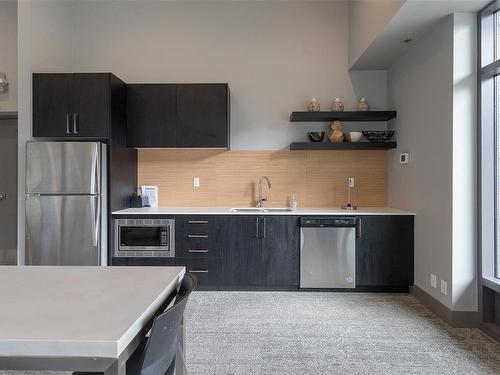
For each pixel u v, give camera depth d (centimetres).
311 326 328
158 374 124
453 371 251
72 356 97
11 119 503
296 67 496
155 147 451
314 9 495
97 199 396
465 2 305
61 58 475
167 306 149
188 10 498
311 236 423
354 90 495
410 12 325
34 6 419
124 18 500
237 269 427
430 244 374
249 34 496
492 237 322
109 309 121
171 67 500
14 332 101
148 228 428
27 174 396
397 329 322
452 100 328
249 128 498
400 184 450
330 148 468
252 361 264
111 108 416
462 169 328
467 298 329
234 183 498
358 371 250
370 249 422
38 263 398
